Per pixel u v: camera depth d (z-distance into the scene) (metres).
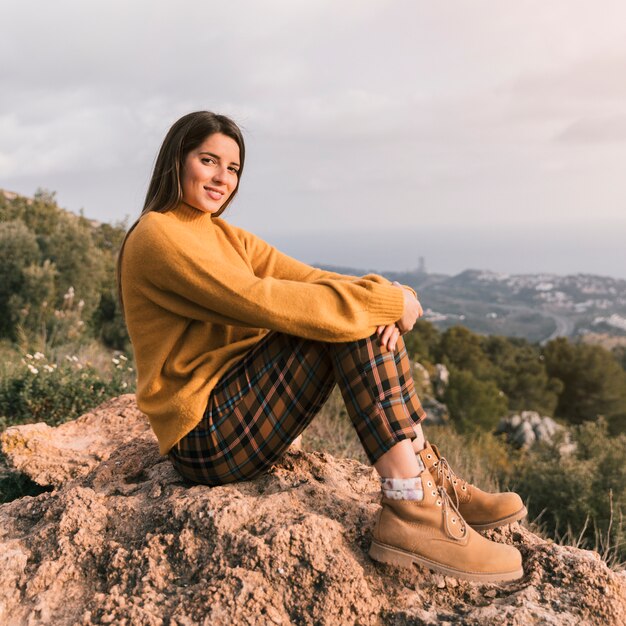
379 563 1.56
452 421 15.54
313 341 1.62
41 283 9.62
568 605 1.42
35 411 4.28
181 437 1.66
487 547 1.52
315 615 1.37
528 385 29.94
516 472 8.61
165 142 1.82
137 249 1.64
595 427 9.53
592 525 6.62
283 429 1.67
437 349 36.12
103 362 7.57
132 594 1.42
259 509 1.65
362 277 1.87
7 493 2.59
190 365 1.68
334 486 1.94
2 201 15.83
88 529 1.63
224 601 1.35
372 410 1.54
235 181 1.91
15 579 1.48
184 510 1.62
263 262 2.17
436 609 1.44
